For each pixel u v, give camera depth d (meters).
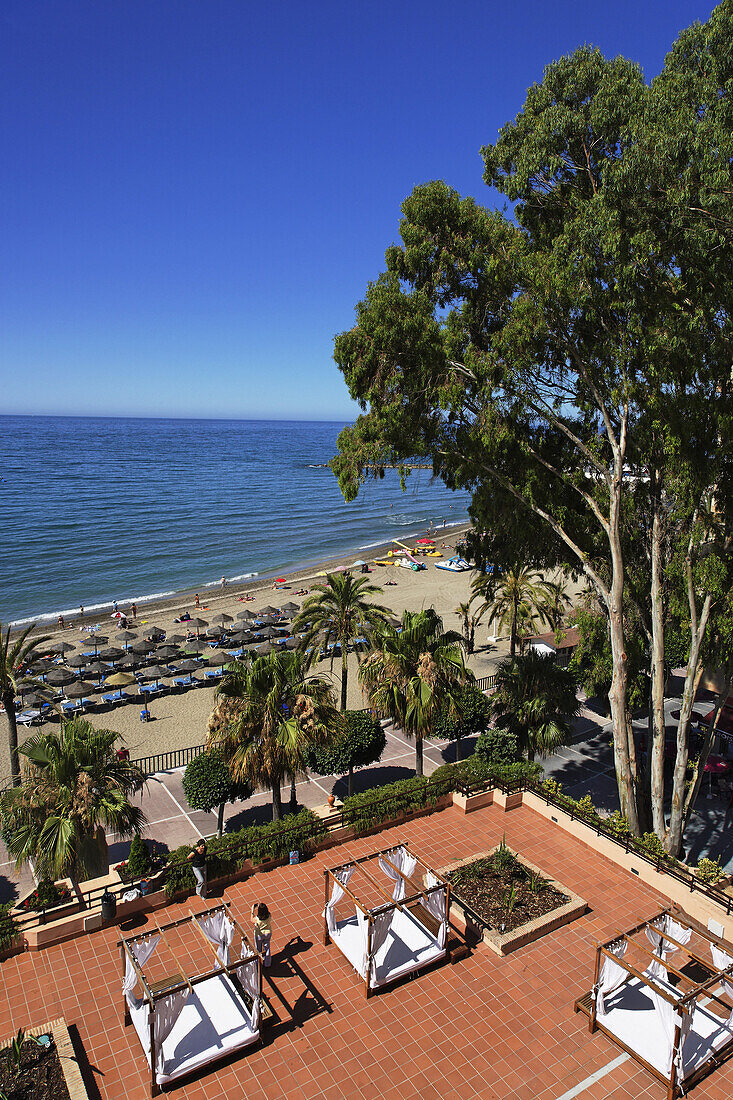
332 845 17.81
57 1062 10.96
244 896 15.82
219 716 19.69
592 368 17.23
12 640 51.41
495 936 13.95
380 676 22.97
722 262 14.00
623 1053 11.62
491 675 38.34
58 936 14.32
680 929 13.16
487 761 21.52
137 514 110.50
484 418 17.17
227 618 50.47
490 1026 12.12
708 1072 11.27
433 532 99.88
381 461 18.91
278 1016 12.28
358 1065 11.32
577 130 15.65
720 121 13.72
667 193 13.59
